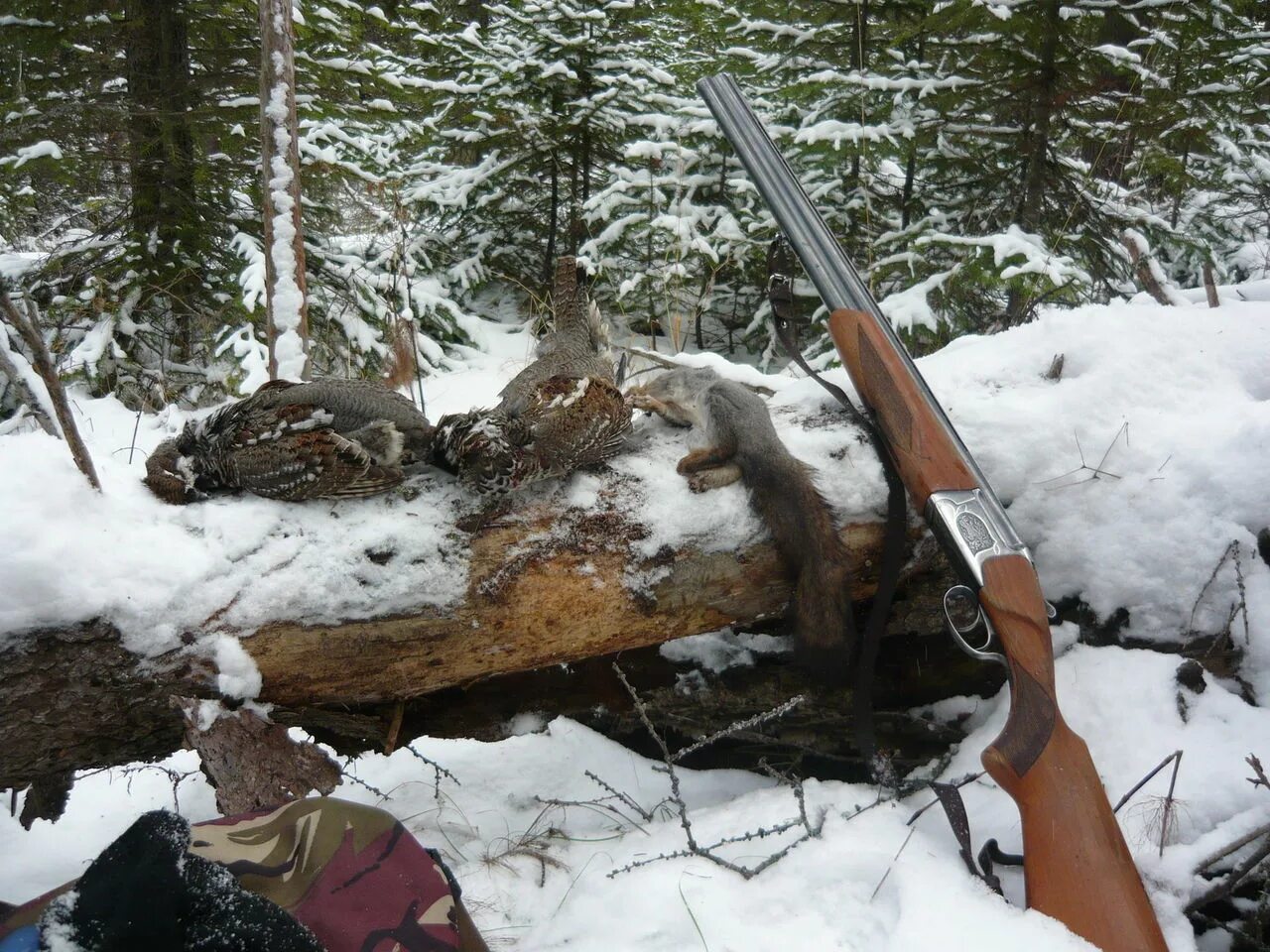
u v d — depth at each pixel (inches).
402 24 323.9
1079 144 255.9
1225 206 338.6
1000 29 231.3
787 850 100.0
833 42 267.6
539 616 110.3
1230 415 125.7
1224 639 119.7
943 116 251.4
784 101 282.4
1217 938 100.0
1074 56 234.1
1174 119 239.0
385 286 288.0
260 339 247.0
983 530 102.3
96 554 94.0
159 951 45.1
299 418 103.7
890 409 110.4
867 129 243.3
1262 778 95.0
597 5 333.1
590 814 125.4
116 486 102.7
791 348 127.0
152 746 101.3
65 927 45.0
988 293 257.0
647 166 325.4
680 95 342.3
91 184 262.7
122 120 250.7
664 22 383.6
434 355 289.9
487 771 136.3
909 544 123.3
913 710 130.3
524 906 104.5
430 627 105.6
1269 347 134.3
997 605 98.4
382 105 273.6
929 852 98.4
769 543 118.1
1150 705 113.9
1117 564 123.0
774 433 122.0
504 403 127.6
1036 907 87.7
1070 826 87.7
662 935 93.6
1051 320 140.8
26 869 115.0
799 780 116.0
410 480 111.6
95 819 125.1
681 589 116.0
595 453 115.7
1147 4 226.5
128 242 260.8
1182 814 101.3
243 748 96.5
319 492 102.8
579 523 113.0
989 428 128.3
